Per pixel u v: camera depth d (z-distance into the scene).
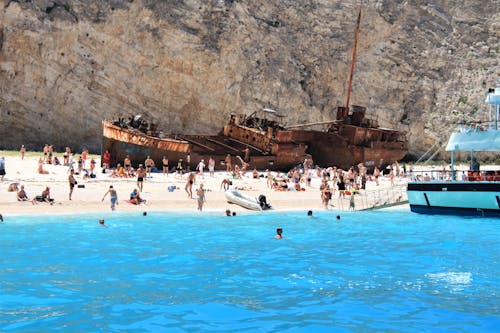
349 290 18.23
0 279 18.88
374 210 39.62
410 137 87.69
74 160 55.81
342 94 84.69
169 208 36.94
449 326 14.91
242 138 61.00
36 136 67.06
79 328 14.32
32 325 14.48
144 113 71.75
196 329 14.40
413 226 32.19
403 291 18.16
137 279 19.23
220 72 74.25
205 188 44.16
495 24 93.12
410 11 90.31
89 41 67.94
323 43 83.94
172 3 72.38
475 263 22.30
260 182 49.69
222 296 17.38
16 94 65.12
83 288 18.02
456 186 35.28
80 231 28.25
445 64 90.69
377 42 88.19
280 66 79.56
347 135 63.41
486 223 33.28
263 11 79.75
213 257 23.00
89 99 68.56
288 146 59.44
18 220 30.75
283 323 14.95
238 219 33.91
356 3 86.31
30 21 64.62
